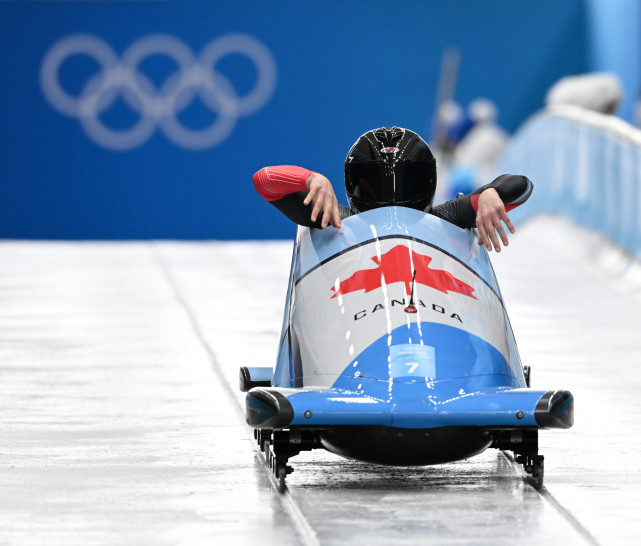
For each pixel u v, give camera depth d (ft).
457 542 44.47
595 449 61.77
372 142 60.34
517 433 52.24
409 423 47.80
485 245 58.34
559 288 130.93
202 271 145.59
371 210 58.65
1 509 49.21
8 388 78.54
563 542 44.62
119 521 47.39
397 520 47.42
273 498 51.11
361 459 51.11
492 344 53.62
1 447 61.26
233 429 66.03
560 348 96.84
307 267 57.62
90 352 93.15
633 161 137.39
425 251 55.88
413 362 50.39
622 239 141.79
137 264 151.74
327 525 46.62
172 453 59.98
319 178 57.98
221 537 45.14
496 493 52.11
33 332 102.73
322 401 47.78
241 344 97.45
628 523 47.26
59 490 52.39
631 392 78.69
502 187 60.08
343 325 53.06
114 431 65.41
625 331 105.60
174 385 79.97
